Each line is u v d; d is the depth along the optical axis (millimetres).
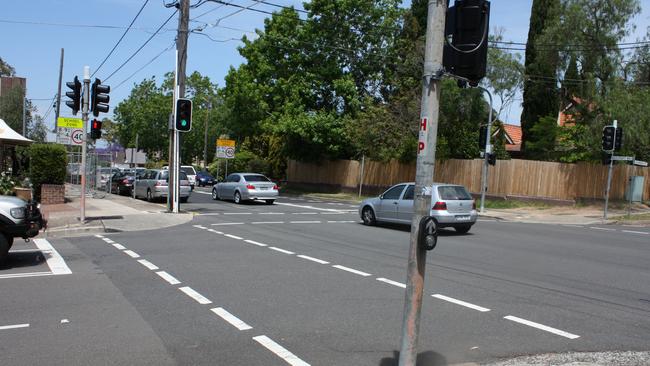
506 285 8688
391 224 18031
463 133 30922
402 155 32375
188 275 8984
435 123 4410
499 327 6359
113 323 6270
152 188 26969
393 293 7863
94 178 30938
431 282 8828
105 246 12203
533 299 7758
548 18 28812
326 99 37781
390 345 5605
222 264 10016
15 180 21141
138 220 16906
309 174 42906
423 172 4379
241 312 6773
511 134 48719
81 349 5379
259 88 37344
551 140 29578
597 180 26359
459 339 5891
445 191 15969
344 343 5652
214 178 52062
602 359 5309
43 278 8703
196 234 14414
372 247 12477
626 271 10289
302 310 6898
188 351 5363
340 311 6867
